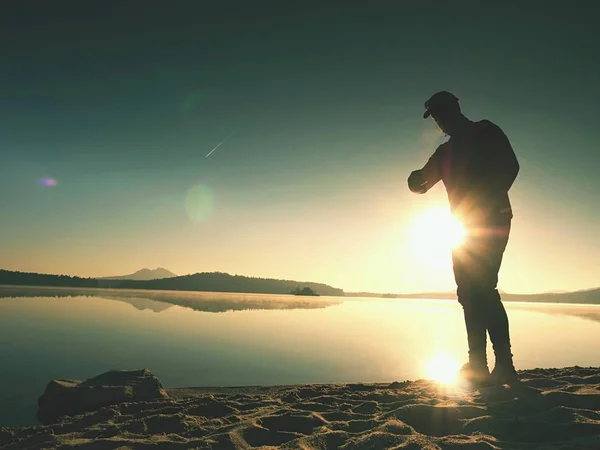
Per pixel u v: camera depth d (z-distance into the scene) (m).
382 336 13.90
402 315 25.89
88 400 4.62
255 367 8.05
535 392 3.19
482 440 2.27
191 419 3.29
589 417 2.55
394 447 2.26
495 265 3.48
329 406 3.47
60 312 18.45
